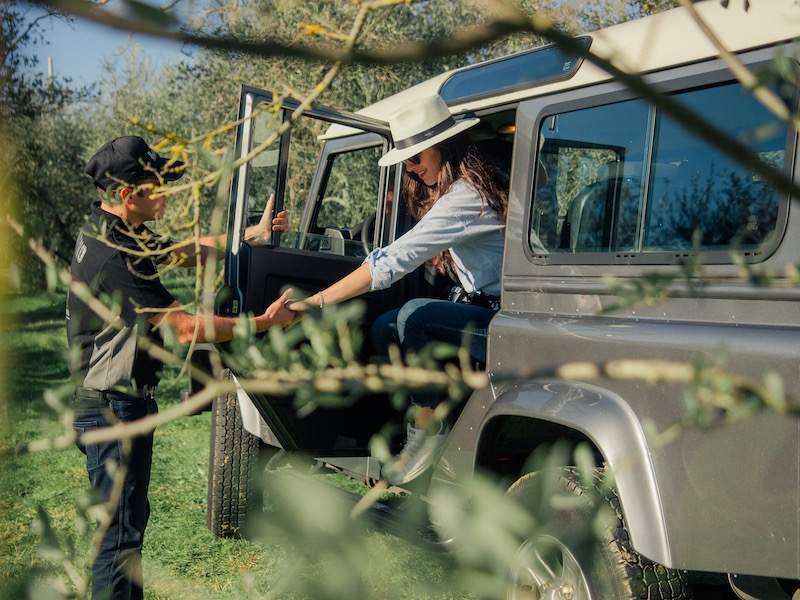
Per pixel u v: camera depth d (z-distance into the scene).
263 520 0.76
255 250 3.66
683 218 2.61
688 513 2.33
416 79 7.80
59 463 6.11
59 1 0.44
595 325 2.76
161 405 7.50
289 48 0.48
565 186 3.05
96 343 2.87
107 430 0.92
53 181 11.66
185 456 6.55
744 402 0.72
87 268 2.82
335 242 3.98
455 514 0.67
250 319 0.98
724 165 2.51
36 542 1.22
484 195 3.49
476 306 3.57
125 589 2.92
